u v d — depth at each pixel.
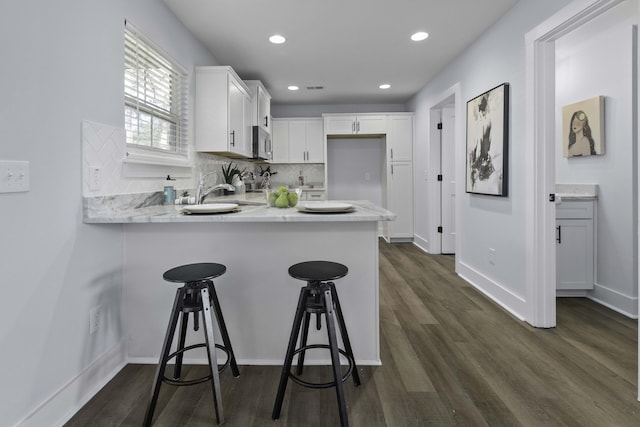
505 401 1.62
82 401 1.64
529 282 2.49
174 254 1.98
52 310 1.49
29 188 1.36
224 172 3.92
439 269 4.05
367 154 6.20
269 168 6.00
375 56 3.63
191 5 2.55
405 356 2.06
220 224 1.97
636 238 2.64
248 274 1.98
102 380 1.80
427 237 4.95
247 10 2.64
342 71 4.09
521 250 2.61
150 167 2.38
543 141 2.40
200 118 3.09
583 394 1.67
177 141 2.84
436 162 4.75
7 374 1.28
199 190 2.36
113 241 1.91
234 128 3.24
